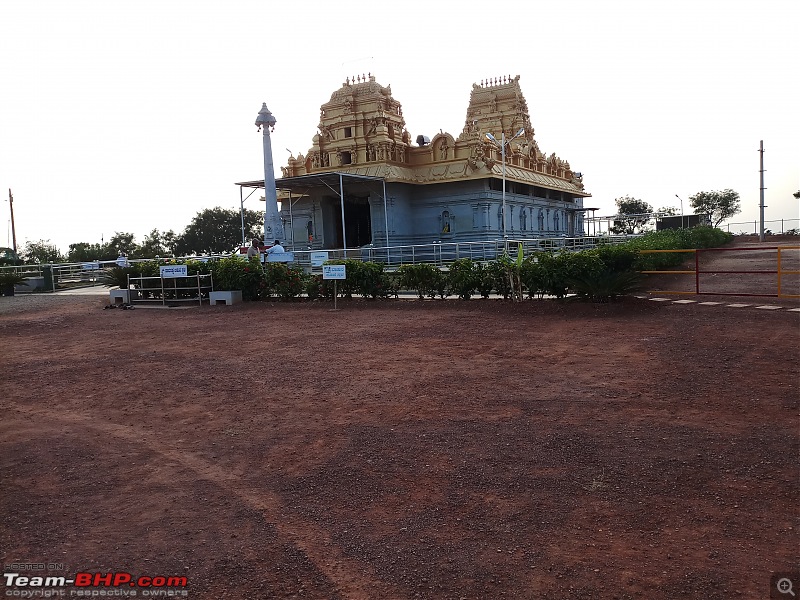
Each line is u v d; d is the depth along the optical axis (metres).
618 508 4.90
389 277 18.59
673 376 8.46
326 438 6.77
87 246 61.56
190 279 20.88
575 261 15.20
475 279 16.89
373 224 36.31
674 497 5.04
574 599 3.81
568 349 10.48
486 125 48.31
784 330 10.79
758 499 4.95
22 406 8.55
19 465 6.28
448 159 37.16
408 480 5.58
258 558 4.39
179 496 5.45
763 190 53.59
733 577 3.95
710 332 10.98
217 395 8.70
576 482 5.39
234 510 5.15
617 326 12.17
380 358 10.52
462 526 4.73
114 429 7.39
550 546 4.40
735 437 6.20
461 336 12.12
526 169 42.94
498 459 5.95
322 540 4.61
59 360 11.66
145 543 4.65
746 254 37.97
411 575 4.12
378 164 35.97
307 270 27.64
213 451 6.54
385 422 7.20
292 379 9.38
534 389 8.23
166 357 11.48
